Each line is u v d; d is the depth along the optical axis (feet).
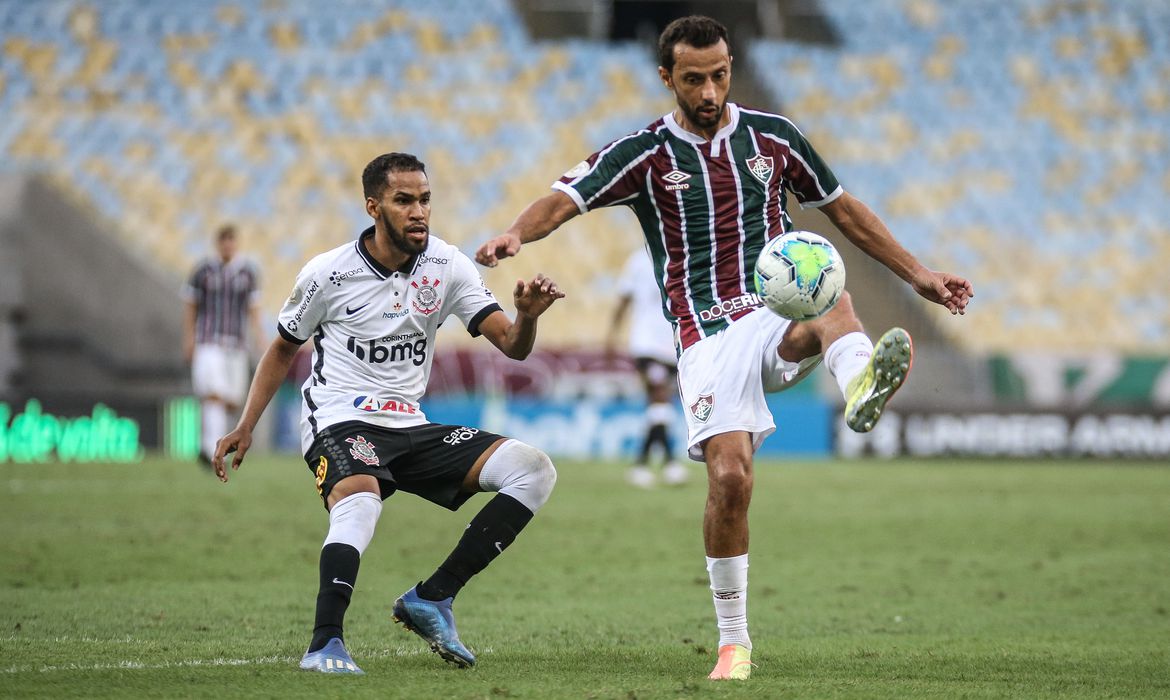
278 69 284.61
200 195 261.24
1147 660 58.49
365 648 59.77
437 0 300.81
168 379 220.02
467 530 54.70
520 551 101.45
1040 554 103.91
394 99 281.13
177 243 253.03
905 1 313.94
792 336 53.26
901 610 76.23
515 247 51.34
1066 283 265.75
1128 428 222.48
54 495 137.80
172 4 293.23
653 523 120.57
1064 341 256.93
